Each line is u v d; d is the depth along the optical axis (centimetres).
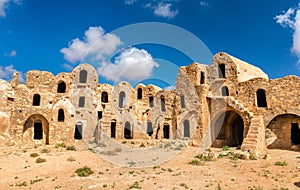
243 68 3425
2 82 3188
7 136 3042
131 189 1145
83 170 1578
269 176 1419
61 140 3269
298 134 2947
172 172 1550
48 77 3553
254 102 2967
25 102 3312
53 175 1492
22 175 1495
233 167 1712
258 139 2367
